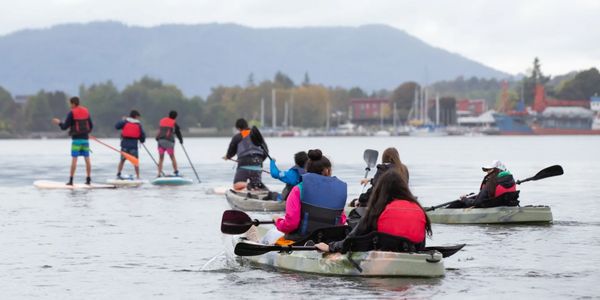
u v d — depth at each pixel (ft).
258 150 133.69
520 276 68.39
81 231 97.09
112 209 121.70
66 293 63.31
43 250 83.10
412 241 66.69
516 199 104.99
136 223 104.73
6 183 179.63
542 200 137.18
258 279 67.36
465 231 96.53
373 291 62.13
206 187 166.40
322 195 70.28
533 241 88.28
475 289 63.10
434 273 66.54
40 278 69.00
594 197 142.61
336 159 319.88
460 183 179.32
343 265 67.15
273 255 72.59
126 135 174.19
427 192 154.71
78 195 146.00
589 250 82.02
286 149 490.49
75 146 161.79
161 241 89.10
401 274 66.23
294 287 63.87
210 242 88.38
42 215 113.60
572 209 122.31
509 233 94.63
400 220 65.98
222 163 283.18
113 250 83.05
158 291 63.77
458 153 396.78
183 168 248.32
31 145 647.56
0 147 571.28
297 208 70.23
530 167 251.39
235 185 134.10
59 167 256.11
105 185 163.32
